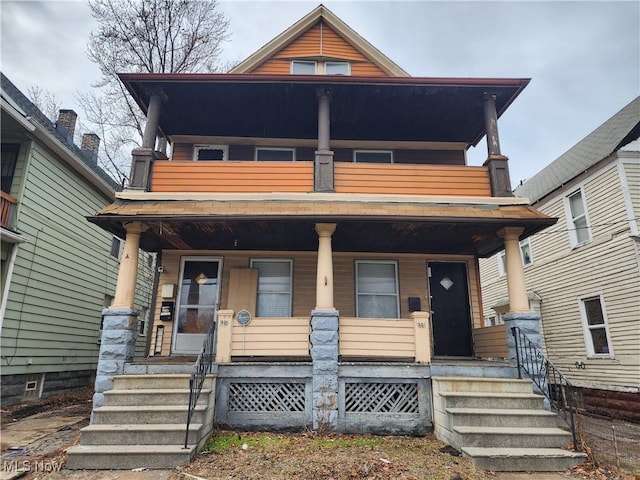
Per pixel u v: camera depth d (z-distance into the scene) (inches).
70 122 497.7
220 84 294.5
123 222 261.3
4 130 350.3
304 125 350.9
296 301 332.5
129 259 258.2
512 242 272.5
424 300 339.0
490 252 350.0
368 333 251.9
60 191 404.5
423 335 252.5
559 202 480.4
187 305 330.6
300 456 187.3
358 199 276.1
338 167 291.6
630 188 386.0
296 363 243.1
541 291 504.7
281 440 213.8
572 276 452.4
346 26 407.5
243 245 328.5
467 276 350.6
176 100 314.8
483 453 181.2
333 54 408.5
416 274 345.4
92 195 466.9
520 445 193.3
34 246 363.3
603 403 395.2
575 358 439.8
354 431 232.7
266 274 339.9
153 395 212.5
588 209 431.8
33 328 362.0
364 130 356.5
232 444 205.3
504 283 596.7
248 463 177.3
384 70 409.4
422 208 271.0
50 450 203.0
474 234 292.2
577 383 433.1
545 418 207.3
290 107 323.9
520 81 294.4
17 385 344.8
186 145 369.7
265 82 292.2
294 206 265.6
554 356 471.2
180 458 176.1
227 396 237.1
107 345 239.9
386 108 323.6
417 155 374.6
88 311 459.5
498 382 232.8
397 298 338.3
